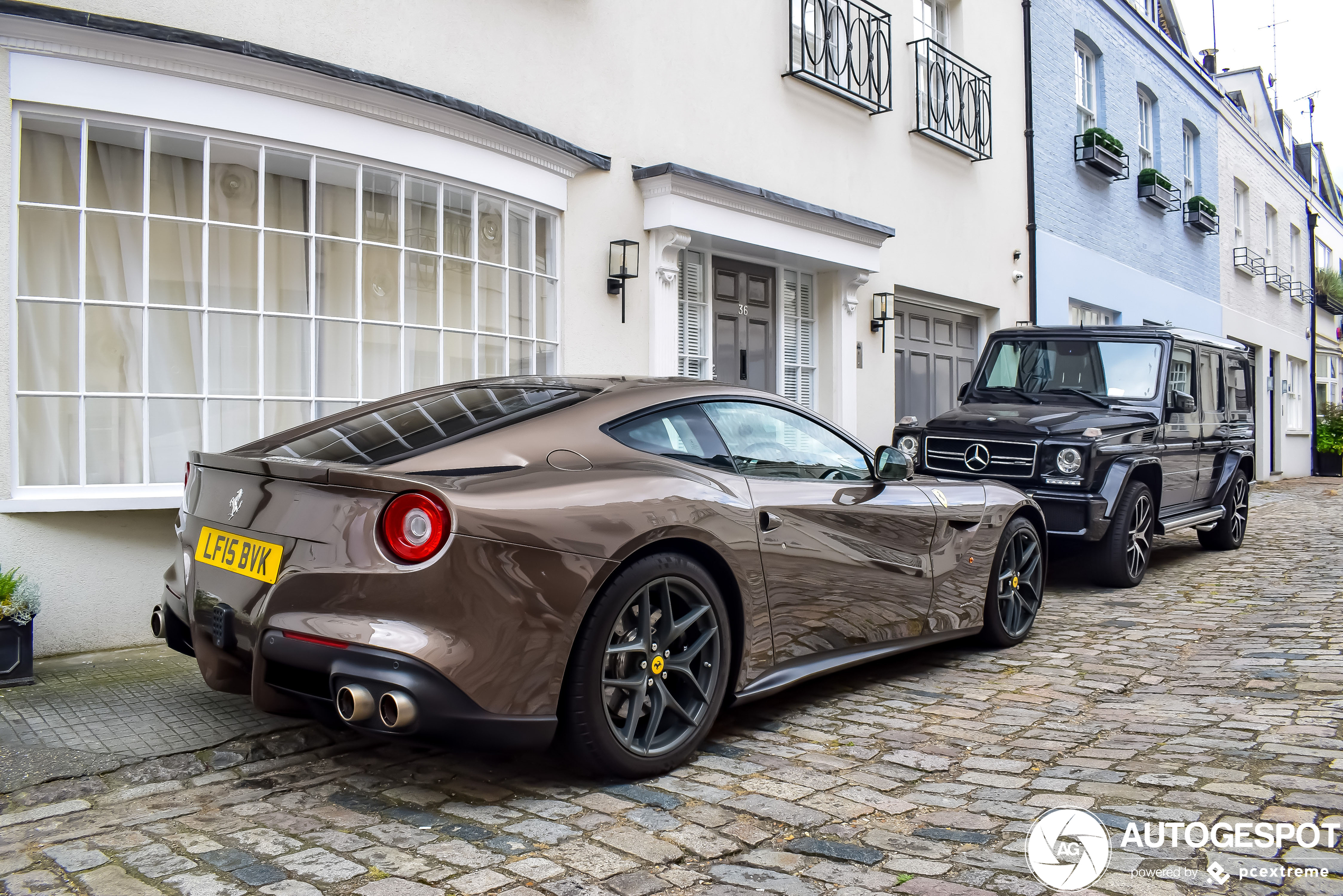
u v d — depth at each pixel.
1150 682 4.04
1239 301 18.66
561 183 5.93
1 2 3.74
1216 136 17.52
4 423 3.87
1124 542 6.36
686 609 3.07
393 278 5.03
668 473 3.09
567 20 6.06
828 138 8.31
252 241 4.53
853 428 8.52
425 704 2.44
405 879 2.22
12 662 3.62
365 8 4.96
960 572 4.36
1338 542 8.65
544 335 5.92
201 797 2.75
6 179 3.84
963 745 3.27
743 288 7.74
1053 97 12.01
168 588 3.15
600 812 2.66
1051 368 7.61
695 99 7.01
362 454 2.84
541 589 2.61
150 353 4.30
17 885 2.18
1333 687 3.81
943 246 9.88
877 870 2.28
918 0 9.73
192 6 4.32
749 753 3.19
